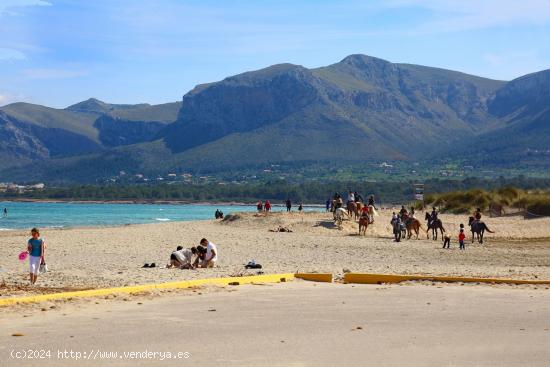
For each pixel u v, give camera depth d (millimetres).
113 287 19141
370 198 57688
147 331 12438
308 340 11836
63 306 15180
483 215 62812
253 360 10359
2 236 48031
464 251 37781
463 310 15344
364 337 12148
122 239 44875
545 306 16078
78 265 27422
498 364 10242
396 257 33562
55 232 53781
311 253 35094
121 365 9984
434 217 46344
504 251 37906
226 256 32844
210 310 14898
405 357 10641
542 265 30000
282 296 17297
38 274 22547
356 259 32094
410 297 17391
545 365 10195
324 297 17203
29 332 12234
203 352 10828
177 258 25922
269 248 38000
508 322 13836
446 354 10867
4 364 9984
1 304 15156
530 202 63844
